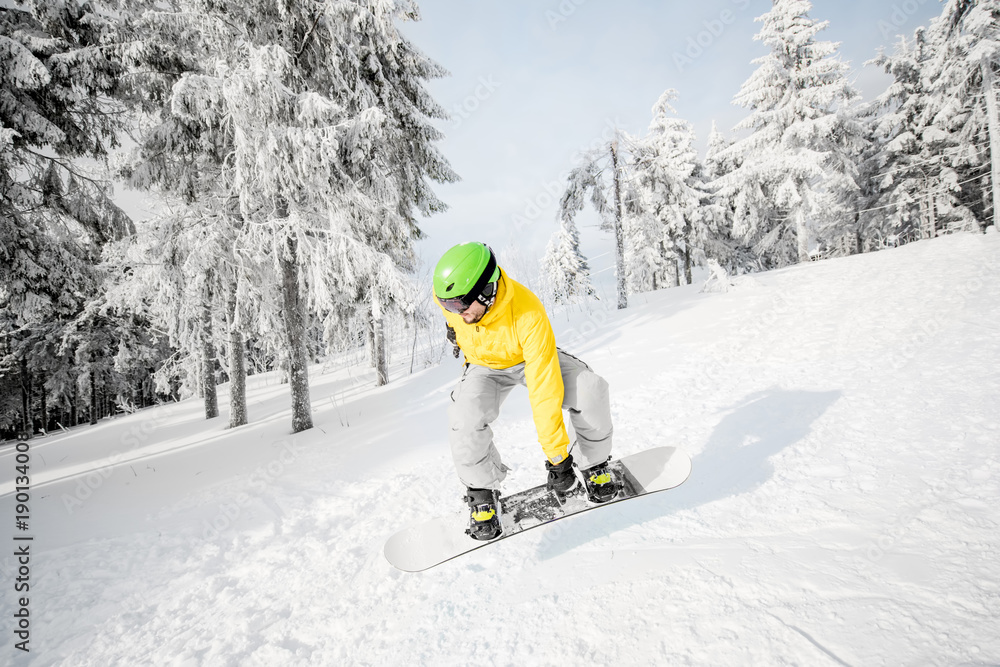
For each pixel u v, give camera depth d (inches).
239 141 249.9
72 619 109.9
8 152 239.6
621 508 111.2
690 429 157.0
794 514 94.1
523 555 100.9
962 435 110.5
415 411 300.8
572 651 69.6
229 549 139.1
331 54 293.9
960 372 153.4
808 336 258.8
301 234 273.3
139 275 320.5
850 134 665.0
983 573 65.6
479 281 73.1
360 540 129.9
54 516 198.4
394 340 584.1
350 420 318.7
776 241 856.9
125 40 279.0
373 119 273.3
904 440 115.3
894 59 759.7
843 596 67.6
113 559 141.1
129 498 214.2
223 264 297.6
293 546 133.6
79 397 940.0
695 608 72.2
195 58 292.8
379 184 311.9
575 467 91.9
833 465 111.0
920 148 762.8
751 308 370.6
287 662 83.7
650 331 374.9
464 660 73.8
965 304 245.3
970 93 518.3
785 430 138.3
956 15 493.4
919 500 88.7
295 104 265.0
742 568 79.6
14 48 228.8
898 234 824.9
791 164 629.9
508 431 199.6
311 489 182.5
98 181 285.3
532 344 79.0
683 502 108.4
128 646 96.9
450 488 156.0
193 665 87.0
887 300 296.5
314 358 614.5
